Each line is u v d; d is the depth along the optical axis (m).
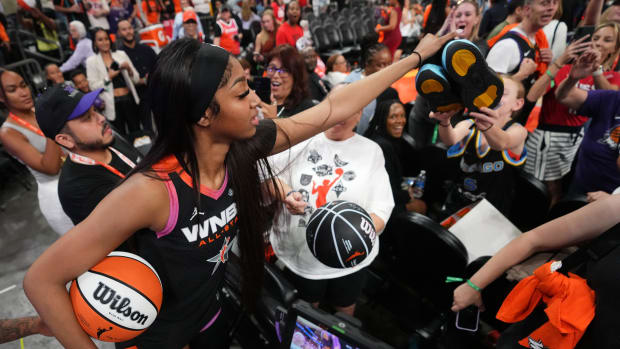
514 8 3.46
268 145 1.13
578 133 2.87
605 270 0.90
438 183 2.75
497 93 1.16
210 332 1.53
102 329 0.94
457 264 1.80
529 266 1.49
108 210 0.84
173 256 1.04
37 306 0.87
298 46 5.54
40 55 6.33
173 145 0.88
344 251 1.26
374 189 1.76
